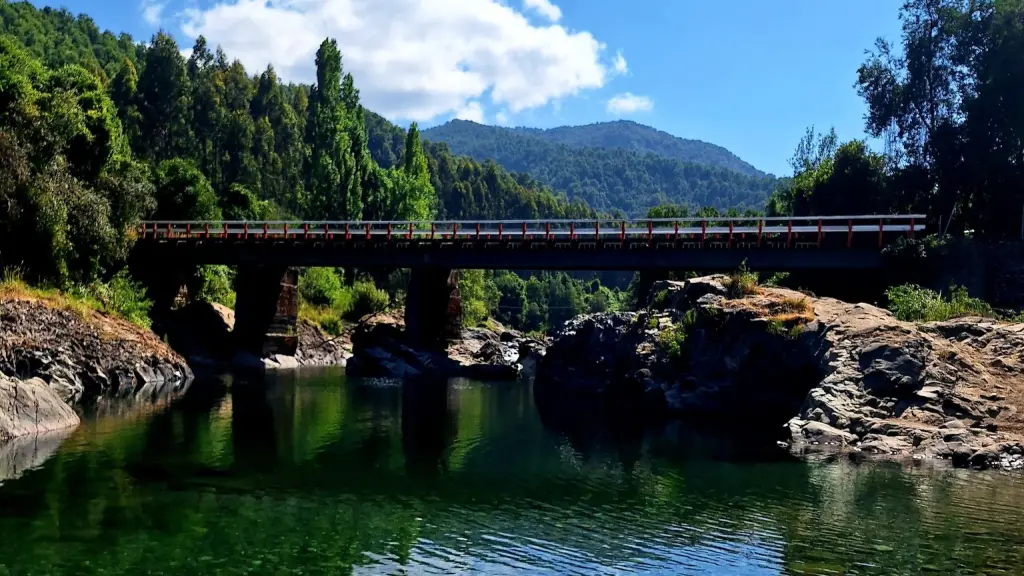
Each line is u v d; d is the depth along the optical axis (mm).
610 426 44562
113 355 54531
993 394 35594
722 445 38062
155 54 136625
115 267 69750
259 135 162250
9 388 38094
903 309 45406
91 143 65688
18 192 55375
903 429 34906
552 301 189875
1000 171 60094
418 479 31609
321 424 44062
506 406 53344
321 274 107250
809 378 42875
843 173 72125
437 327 83312
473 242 66375
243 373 69875
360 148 123250
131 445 36125
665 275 84938
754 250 58000
